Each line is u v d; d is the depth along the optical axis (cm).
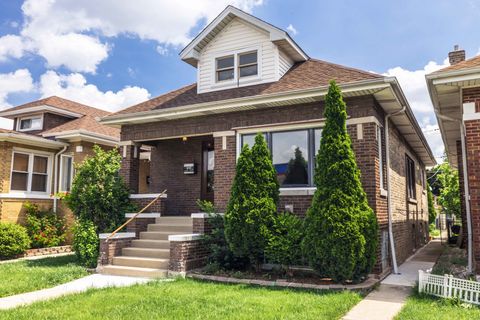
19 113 1888
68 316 605
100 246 1080
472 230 866
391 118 1156
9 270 1027
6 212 1480
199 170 1407
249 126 1107
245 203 913
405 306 657
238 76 1235
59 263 1174
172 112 1183
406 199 1406
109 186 1209
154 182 1488
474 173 826
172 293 752
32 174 1617
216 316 595
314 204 841
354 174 828
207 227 1056
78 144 1645
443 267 1030
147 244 1122
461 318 582
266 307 641
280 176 1058
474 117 841
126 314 613
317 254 812
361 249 792
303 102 1035
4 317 601
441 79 838
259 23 1186
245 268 998
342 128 849
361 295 741
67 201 1266
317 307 641
